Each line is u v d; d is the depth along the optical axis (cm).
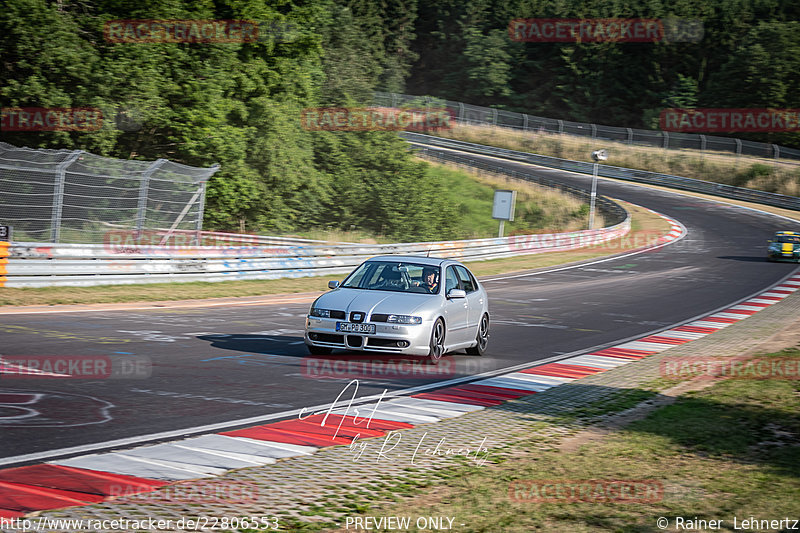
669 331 2238
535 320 2373
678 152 11181
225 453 824
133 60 4122
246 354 1490
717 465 859
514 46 15250
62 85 3909
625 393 1295
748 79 12812
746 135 12719
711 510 698
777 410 1162
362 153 6291
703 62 14662
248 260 3036
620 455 888
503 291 3203
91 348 1440
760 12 14662
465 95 15262
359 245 3578
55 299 2145
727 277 4184
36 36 3734
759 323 2458
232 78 4781
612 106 14525
